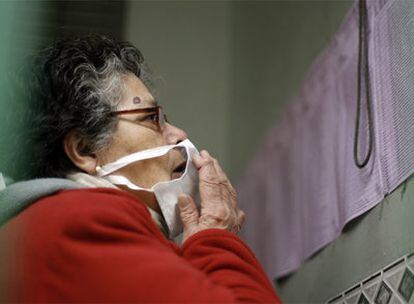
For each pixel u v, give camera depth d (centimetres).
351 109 163
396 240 133
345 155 164
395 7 136
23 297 98
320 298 179
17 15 109
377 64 145
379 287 139
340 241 166
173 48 286
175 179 130
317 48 207
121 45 141
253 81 290
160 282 93
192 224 122
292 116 225
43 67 129
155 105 133
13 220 107
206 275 104
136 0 285
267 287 108
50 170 126
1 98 121
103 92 128
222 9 297
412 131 126
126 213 106
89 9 240
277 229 229
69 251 98
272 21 269
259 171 263
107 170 125
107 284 94
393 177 134
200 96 286
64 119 124
